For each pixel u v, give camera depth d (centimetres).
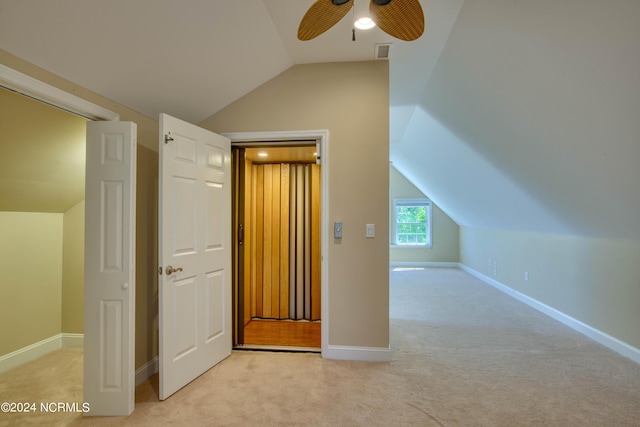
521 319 394
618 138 199
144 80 225
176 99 256
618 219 267
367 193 281
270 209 411
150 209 258
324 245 284
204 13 200
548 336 336
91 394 205
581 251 349
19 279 277
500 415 201
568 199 302
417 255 827
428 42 257
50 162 248
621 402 215
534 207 378
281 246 407
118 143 208
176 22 197
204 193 262
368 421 196
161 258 222
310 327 374
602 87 180
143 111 249
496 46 220
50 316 300
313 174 402
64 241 310
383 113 282
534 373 255
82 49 181
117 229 207
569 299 370
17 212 275
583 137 222
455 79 291
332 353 282
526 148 288
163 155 223
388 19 154
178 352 233
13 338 272
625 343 288
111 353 206
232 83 271
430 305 459
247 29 226
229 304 290
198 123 295
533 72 212
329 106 286
